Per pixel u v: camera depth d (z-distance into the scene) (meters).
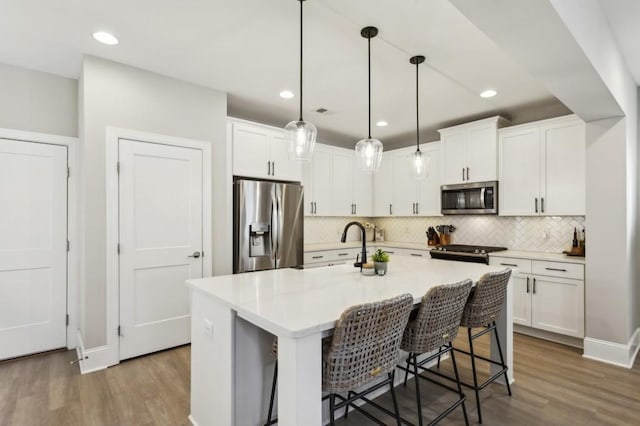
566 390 2.38
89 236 2.67
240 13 2.10
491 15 1.44
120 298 2.81
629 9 2.09
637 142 3.25
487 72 2.91
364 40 2.40
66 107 3.08
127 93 2.83
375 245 5.00
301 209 3.97
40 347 2.98
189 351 3.04
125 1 1.99
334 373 1.35
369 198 5.46
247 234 3.51
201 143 3.24
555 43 1.66
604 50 2.13
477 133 4.06
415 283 2.05
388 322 1.46
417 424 2.00
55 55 2.67
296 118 4.27
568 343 3.21
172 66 2.85
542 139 3.57
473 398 2.28
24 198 2.90
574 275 3.10
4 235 2.82
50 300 3.02
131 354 2.86
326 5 2.01
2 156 2.80
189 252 3.18
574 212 3.35
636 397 2.28
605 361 2.84
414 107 3.83
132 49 2.57
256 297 1.71
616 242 2.82
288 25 2.22
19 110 2.87
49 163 3.01
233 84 3.22
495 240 4.25
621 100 2.61
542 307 3.32
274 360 1.85
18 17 2.15
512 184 3.79
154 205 2.99
